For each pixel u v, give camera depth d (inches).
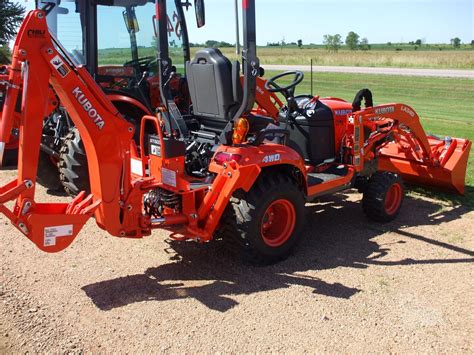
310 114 211.5
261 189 163.0
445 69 1245.7
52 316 140.0
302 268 171.6
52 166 250.7
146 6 236.1
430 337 131.1
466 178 280.5
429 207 237.0
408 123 232.5
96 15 227.1
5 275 163.5
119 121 147.8
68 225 144.6
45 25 135.3
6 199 136.1
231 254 182.4
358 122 206.4
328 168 214.2
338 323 137.4
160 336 131.3
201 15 205.5
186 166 170.7
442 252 185.3
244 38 155.6
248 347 126.8
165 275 165.6
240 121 160.7
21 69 136.3
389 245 191.9
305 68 1306.6
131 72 237.8
